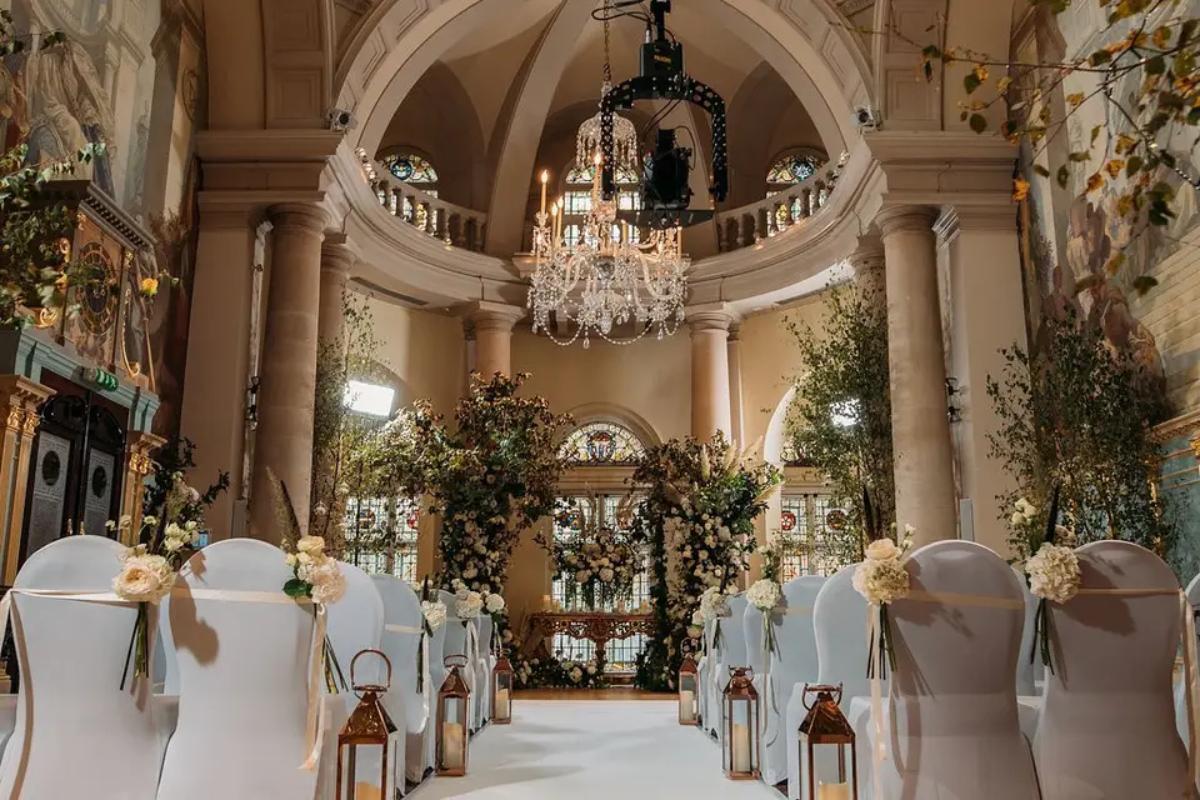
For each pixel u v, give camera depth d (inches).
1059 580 129.3
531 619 513.7
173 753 136.6
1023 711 154.8
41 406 241.3
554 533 557.6
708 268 533.6
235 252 379.2
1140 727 135.6
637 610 531.5
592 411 580.4
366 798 166.1
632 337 584.4
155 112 341.1
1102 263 293.9
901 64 374.9
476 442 457.7
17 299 180.5
